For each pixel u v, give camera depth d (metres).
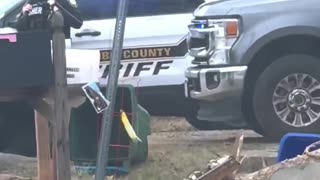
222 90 24.84
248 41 24.66
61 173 13.08
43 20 15.66
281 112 24.81
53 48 12.66
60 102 12.83
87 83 13.75
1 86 12.61
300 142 14.49
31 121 22.14
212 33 25.03
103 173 13.88
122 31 13.88
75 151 22.38
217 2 25.47
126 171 21.77
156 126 32.47
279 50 24.84
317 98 24.61
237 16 24.84
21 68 12.60
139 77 28.66
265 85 24.70
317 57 24.58
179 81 28.48
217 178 12.34
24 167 22.45
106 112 13.75
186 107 28.95
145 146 22.75
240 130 29.11
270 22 24.59
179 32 28.59
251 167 21.48
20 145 22.67
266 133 24.95
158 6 29.00
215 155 23.41
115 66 13.86
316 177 12.05
